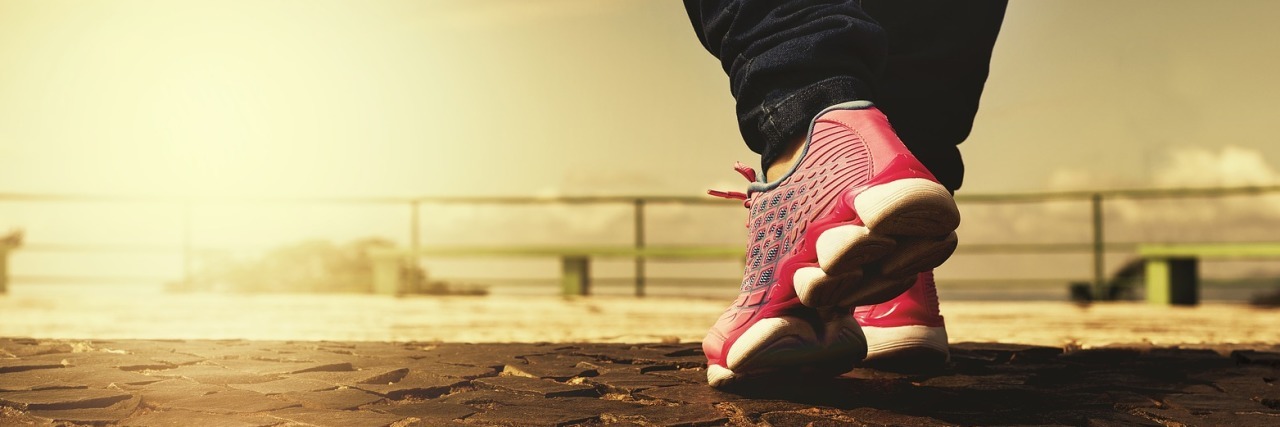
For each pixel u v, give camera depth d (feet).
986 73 4.96
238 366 4.93
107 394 3.79
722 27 4.14
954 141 5.08
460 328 10.21
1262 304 19.12
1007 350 6.07
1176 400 3.98
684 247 22.71
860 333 4.03
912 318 4.87
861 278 3.67
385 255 23.79
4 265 23.25
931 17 4.73
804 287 3.70
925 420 3.49
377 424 3.29
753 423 3.45
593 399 3.92
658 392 4.12
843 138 3.69
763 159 4.09
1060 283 20.90
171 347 6.07
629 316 13.28
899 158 3.47
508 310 15.34
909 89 4.78
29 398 3.67
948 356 5.03
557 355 5.74
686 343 6.81
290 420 3.36
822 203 3.65
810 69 3.85
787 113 3.89
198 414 3.47
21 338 6.71
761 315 3.94
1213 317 14.01
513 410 3.62
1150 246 20.43
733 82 4.17
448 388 4.21
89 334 8.79
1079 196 21.22
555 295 23.13
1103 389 4.31
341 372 4.70
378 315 13.50
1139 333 9.82
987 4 4.78
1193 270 19.75
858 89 3.85
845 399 3.95
